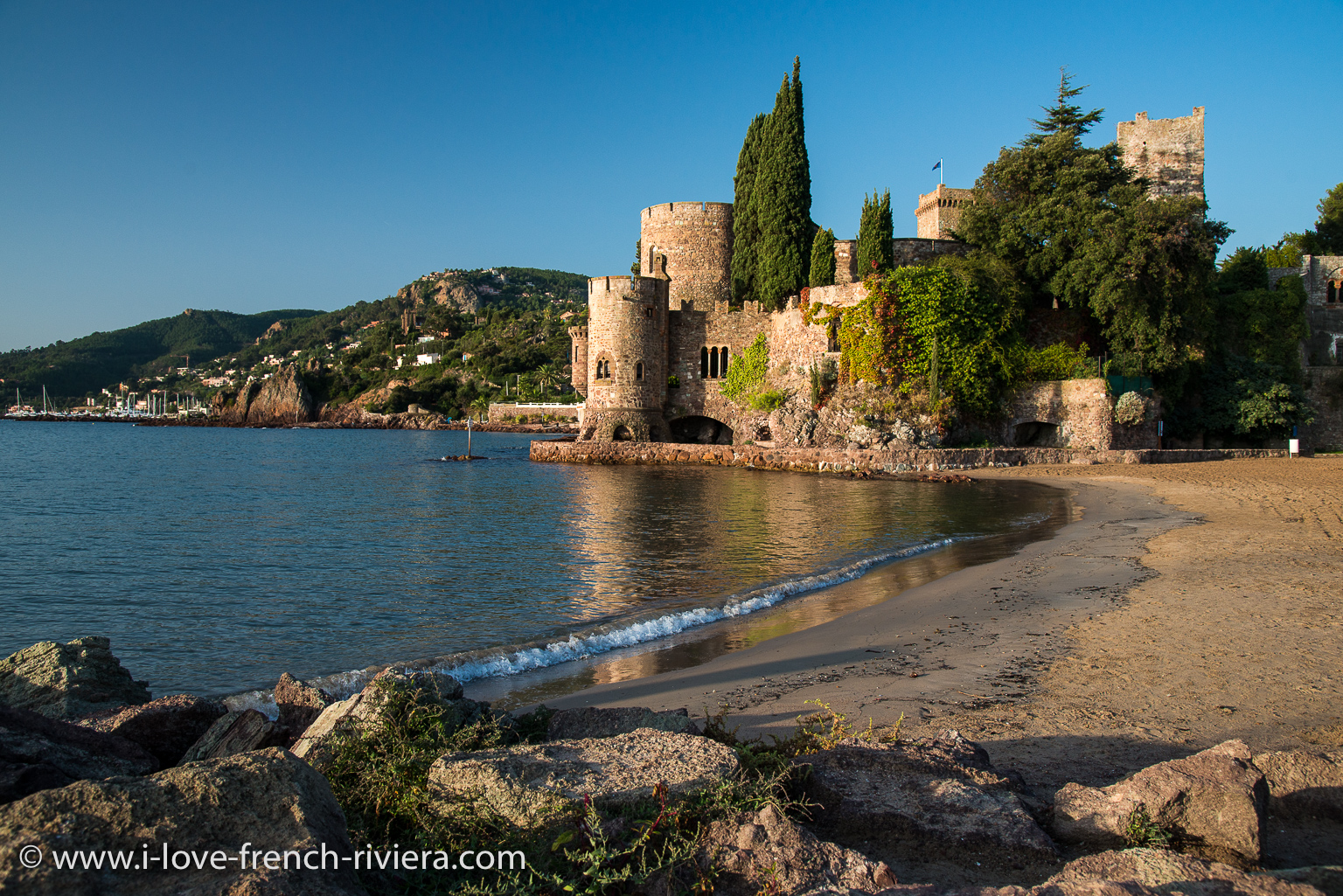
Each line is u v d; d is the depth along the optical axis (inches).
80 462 2608.3
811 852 171.5
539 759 206.2
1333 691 324.5
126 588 692.1
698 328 2322.8
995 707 319.9
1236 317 2127.2
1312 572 577.9
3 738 211.6
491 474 1967.3
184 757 253.6
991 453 1713.8
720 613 557.0
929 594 586.2
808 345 2036.2
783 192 2196.1
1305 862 184.5
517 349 7608.3
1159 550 706.8
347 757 225.9
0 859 138.4
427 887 177.0
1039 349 2022.6
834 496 1350.9
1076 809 197.0
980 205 2095.2
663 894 163.8
